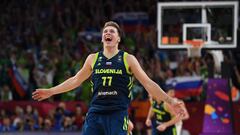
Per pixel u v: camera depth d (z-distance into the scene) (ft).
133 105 63.16
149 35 77.66
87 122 23.81
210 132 52.54
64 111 63.82
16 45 81.56
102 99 23.67
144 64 69.67
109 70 23.71
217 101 53.47
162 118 45.37
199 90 64.49
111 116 23.50
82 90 66.85
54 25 86.43
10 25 88.17
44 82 69.72
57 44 78.59
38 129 63.31
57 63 71.82
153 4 87.66
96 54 24.36
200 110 61.21
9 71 71.41
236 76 64.95
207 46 55.31
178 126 47.19
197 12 56.08
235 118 60.75
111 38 23.77
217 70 58.23
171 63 72.33
